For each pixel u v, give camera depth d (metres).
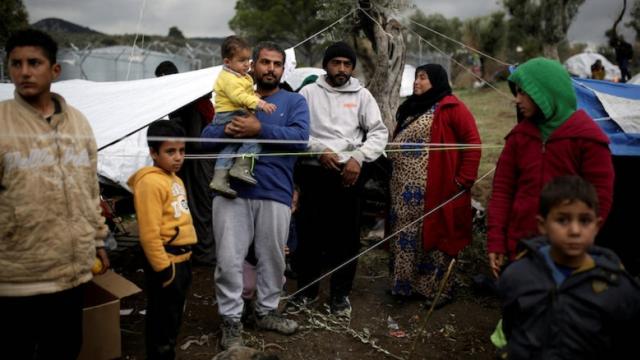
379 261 4.77
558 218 1.83
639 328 1.84
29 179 2.10
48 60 2.15
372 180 5.24
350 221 3.58
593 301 1.82
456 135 3.74
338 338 3.38
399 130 3.97
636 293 1.82
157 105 3.54
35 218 2.12
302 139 3.11
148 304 2.74
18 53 2.10
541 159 2.55
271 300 3.31
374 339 3.39
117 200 5.37
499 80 16.70
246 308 3.49
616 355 1.88
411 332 3.51
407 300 3.97
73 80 5.32
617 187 3.62
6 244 2.12
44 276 2.18
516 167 2.70
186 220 2.75
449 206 3.68
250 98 2.98
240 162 3.02
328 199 3.57
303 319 3.63
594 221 1.83
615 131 3.51
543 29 14.38
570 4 13.76
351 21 5.22
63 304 2.28
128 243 4.79
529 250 2.01
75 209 2.23
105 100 3.97
